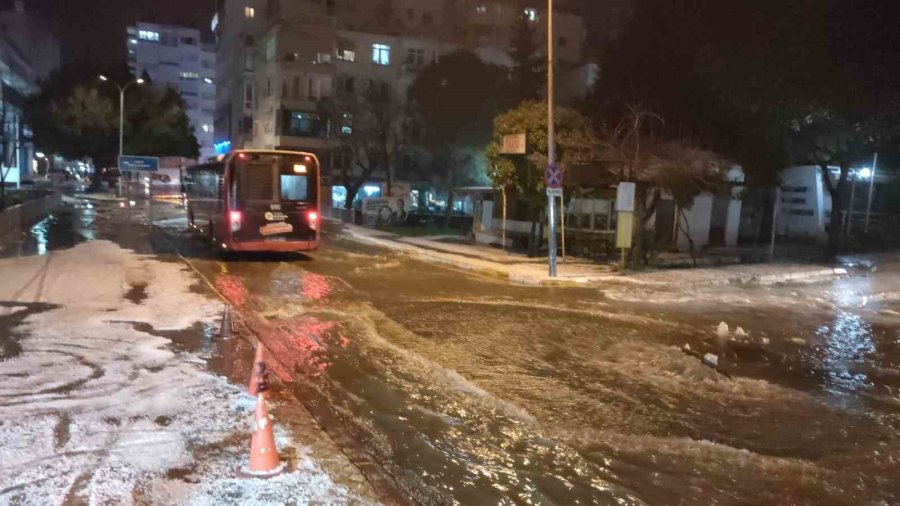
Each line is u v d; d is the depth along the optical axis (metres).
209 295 13.63
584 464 6.06
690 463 6.14
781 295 16.89
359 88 57.25
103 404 6.86
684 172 19.73
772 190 29.72
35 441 5.84
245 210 19.50
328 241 28.30
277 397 7.26
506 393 8.08
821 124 22.73
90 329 10.21
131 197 56.03
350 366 9.05
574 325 12.30
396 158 53.84
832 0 18.20
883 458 6.38
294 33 57.12
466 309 13.57
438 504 5.25
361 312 12.80
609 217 24.97
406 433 6.72
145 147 62.03
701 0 22.31
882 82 18.52
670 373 9.12
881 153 28.36
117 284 14.45
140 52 115.44
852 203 31.89
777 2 19.42
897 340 11.95
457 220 36.53
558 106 23.56
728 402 7.97
